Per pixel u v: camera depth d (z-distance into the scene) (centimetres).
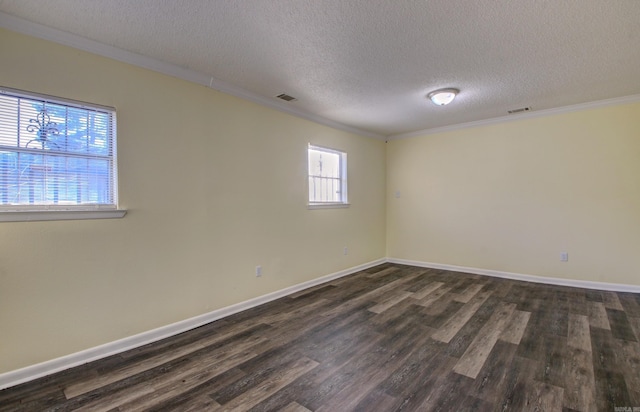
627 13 197
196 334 268
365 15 199
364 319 297
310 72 283
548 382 192
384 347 241
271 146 359
